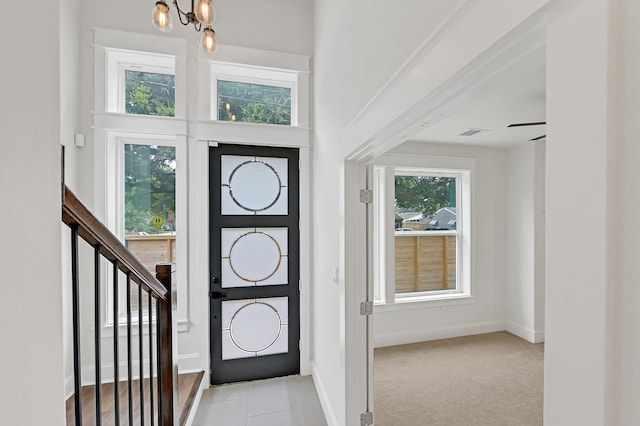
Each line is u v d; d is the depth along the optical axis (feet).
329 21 7.59
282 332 9.64
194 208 8.97
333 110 7.18
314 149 9.52
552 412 1.76
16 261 1.65
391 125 4.02
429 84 3.07
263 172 9.59
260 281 9.53
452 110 3.46
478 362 10.45
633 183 1.45
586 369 1.59
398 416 7.60
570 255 1.68
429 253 13.00
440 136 11.39
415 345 11.89
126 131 8.48
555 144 1.77
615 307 1.50
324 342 8.01
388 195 12.10
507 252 13.29
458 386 8.96
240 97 9.70
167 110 9.09
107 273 8.36
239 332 9.35
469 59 2.47
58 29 1.99
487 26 2.27
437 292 13.00
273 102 9.93
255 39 9.31
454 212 13.30
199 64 8.98
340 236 6.38
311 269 9.74
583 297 1.61
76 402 3.00
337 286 6.79
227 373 9.21
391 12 4.01
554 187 1.77
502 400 8.27
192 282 8.91
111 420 6.47
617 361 1.49
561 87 1.74
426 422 7.38
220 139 9.10
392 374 9.65
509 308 13.20
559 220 1.74
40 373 1.81
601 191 1.53
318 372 8.72
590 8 1.58
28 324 1.72
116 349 3.64
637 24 1.45
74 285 2.98
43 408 1.82
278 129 9.51
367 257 6.34
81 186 8.16
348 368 6.06
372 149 5.25
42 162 1.86
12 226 1.62
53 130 1.96
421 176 12.98
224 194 9.31
